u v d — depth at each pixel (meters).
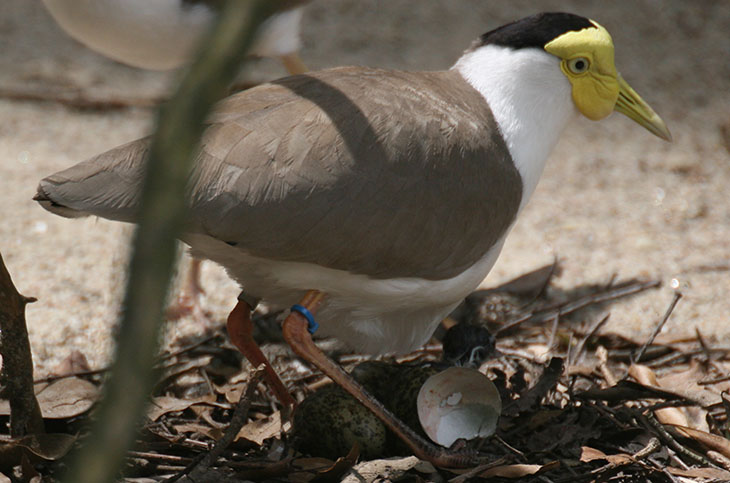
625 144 13.59
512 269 10.25
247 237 5.64
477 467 6.00
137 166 5.45
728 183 12.48
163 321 1.37
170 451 6.29
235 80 1.51
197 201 5.48
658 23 16.81
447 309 7.03
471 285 6.85
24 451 5.71
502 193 6.58
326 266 6.02
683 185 12.41
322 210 5.74
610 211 11.70
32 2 17.62
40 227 10.79
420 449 6.24
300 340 6.28
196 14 8.61
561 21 7.01
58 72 15.03
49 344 8.45
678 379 7.72
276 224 5.64
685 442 6.75
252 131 5.74
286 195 5.64
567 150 13.37
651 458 6.34
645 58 15.73
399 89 6.42
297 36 9.40
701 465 6.45
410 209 6.05
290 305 6.84
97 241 10.59
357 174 5.85
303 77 6.45
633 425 6.77
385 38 16.23
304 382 7.73
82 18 8.60
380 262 6.12
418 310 6.88
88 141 13.05
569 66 6.94
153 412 6.72
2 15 16.97
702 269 10.33
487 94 6.80
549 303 9.48
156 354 1.32
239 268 6.37
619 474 6.17
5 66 15.11
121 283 1.45
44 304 9.18
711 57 15.85
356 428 6.21
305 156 5.73
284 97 6.10
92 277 9.77
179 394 7.43
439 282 6.55
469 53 7.12
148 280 1.30
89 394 6.70
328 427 6.22
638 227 11.31
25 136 13.05
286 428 6.62
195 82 1.35
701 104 14.52
